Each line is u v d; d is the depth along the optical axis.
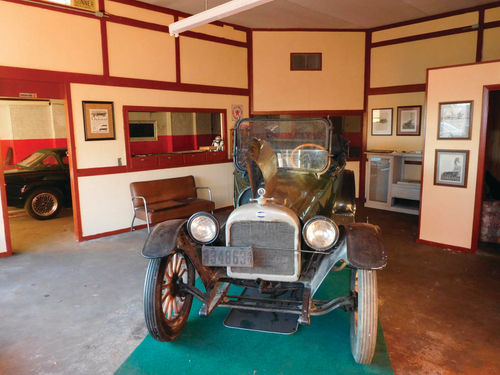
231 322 2.92
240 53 7.25
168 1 5.65
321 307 2.49
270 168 2.89
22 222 6.35
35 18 4.64
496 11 5.96
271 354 2.50
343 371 2.32
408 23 6.92
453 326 2.87
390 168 6.82
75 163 5.16
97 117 5.32
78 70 5.08
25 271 4.09
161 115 9.94
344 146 4.18
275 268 2.47
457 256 4.40
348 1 5.86
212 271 2.74
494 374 2.30
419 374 2.30
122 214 5.71
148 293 2.42
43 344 2.66
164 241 2.44
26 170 6.46
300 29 7.39
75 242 5.20
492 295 3.39
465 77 4.29
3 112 9.24
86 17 5.09
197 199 6.13
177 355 2.50
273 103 7.55
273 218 2.40
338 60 7.53
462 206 4.50
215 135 11.14
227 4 3.68
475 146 4.31
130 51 5.61
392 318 3.00
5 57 4.45
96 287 3.66
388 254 4.51
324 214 3.25
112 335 2.78
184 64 6.34
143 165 5.89
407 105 7.12
